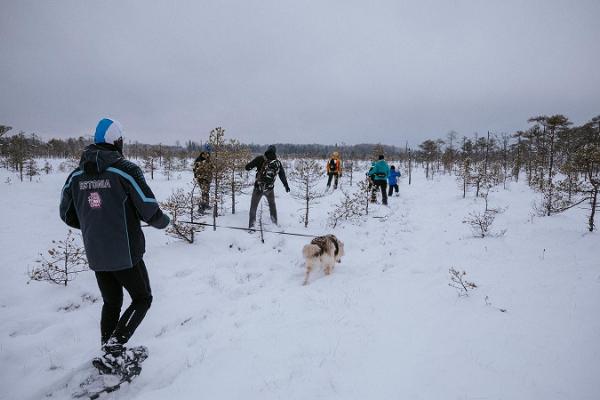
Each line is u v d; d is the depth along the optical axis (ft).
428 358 9.98
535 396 8.12
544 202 34.24
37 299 15.10
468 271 17.30
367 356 10.34
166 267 19.36
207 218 28.84
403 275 17.88
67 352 11.41
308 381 9.20
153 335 12.94
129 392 9.10
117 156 9.02
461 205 41.65
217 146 26.08
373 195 42.83
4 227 26.43
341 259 22.15
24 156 69.00
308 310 14.11
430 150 111.04
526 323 11.54
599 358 9.32
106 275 9.27
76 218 9.56
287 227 28.19
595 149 27.14
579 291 13.50
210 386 9.18
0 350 11.28
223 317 14.10
